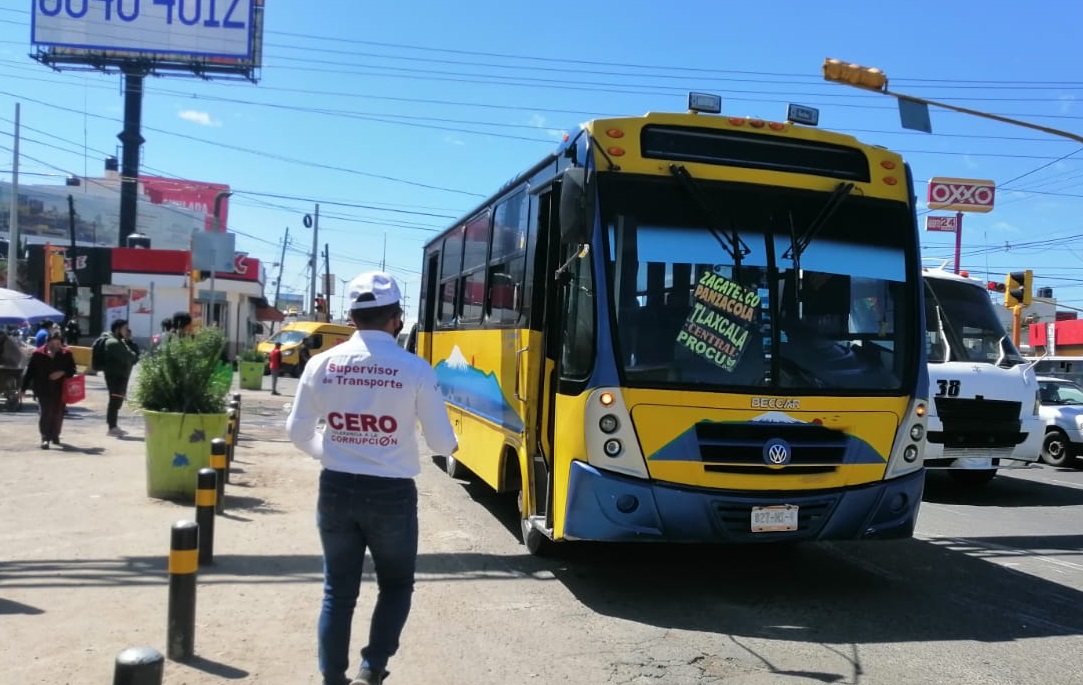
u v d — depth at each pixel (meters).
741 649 5.07
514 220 7.63
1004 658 4.99
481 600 5.93
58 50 44.78
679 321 5.74
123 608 5.34
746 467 5.64
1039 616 5.84
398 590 3.84
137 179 45.44
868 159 6.38
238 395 11.98
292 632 5.08
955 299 11.34
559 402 5.96
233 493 9.19
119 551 6.61
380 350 3.78
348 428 3.71
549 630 5.34
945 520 9.48
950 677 4.68
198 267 15.05
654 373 5.62
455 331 10.33
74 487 9.00
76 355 26.56
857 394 5.88
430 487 10.50
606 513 5.52
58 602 5.42
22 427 13.92
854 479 5.85
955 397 10.43
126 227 45.12
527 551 7.36
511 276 7.60
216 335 9.01
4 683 4.15
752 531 5.63
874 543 8.09
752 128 6.20
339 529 3.73
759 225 6.01
